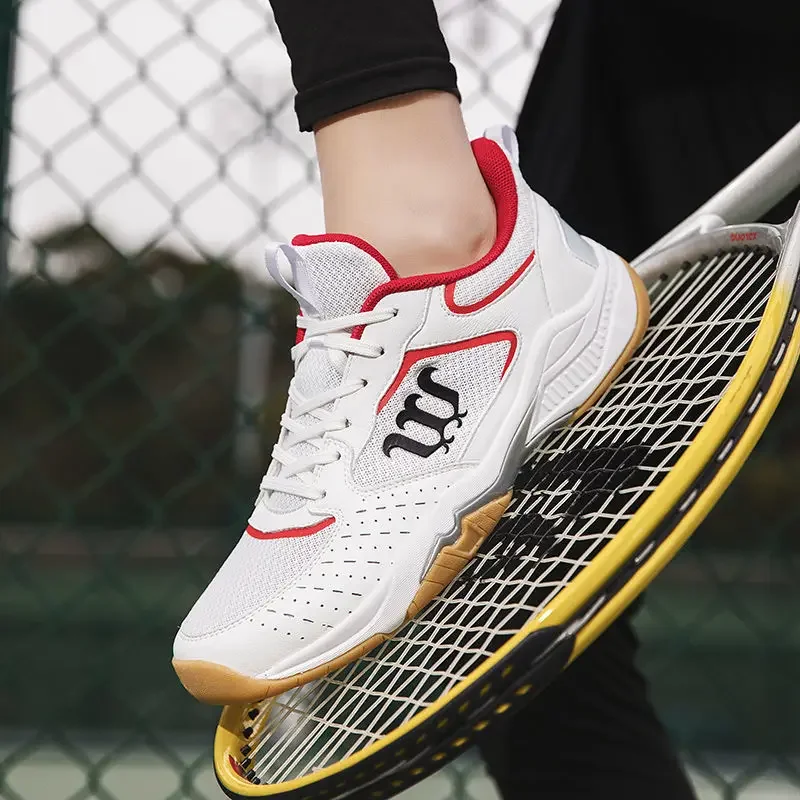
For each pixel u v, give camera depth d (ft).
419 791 8.01
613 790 3.32
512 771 3.40
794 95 3.59
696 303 3.21
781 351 2.33
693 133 3.67
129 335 17.65
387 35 2.61
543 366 2.85
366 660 2.63
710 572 7.06
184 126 5.87
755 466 9.82
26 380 22.21
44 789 8.81
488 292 2.78
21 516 21.62
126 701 10.76
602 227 3.79
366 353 2.69
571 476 2.66
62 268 6.53
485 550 2.72
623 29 3.76
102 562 6.50
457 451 2.71
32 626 11.41
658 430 2.67
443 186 2.75
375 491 2.66
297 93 2.71
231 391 6.64
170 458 21.89
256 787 2.40
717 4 3.57
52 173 5.82
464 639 2.50
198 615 2.62
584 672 3.40
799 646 10.57
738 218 3.15
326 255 2.67
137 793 8.69
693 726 10.52
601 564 2.11
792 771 5.90
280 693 2.55
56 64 5.78
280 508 2.73
